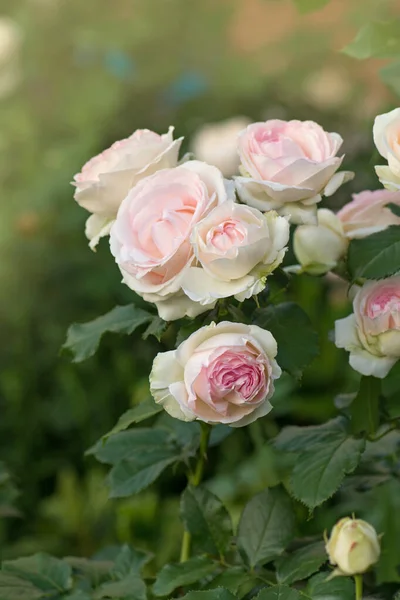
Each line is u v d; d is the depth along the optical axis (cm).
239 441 225
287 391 203
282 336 129
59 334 248
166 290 122
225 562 135
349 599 124
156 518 209
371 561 124
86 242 256
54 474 240
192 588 137
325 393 222
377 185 248
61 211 254
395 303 128
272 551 132
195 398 119
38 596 135
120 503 213
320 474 129
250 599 131
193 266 123
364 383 133
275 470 200
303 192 124
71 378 238
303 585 138
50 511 220
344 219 135
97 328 134
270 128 127
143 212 123
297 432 136
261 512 134
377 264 128
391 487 164
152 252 123
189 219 122
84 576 143
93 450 142
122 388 242
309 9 143
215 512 135
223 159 243
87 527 217
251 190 125
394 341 128
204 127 290
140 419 132
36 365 246
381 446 143
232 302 131
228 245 120
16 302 247
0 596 135
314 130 126
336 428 135
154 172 128
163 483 223
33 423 239
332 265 133
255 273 121
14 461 236
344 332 130
